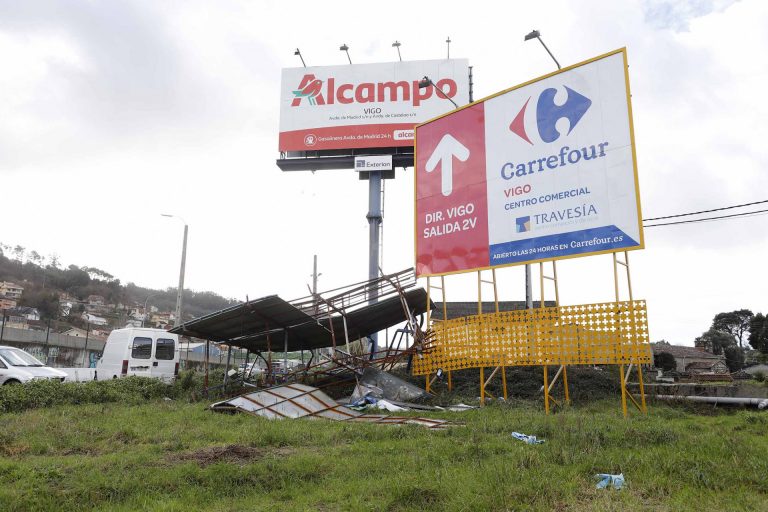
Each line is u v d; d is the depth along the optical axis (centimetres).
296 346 1925
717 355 6212
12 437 859
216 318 1515
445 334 1512
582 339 1233
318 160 2648
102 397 1462
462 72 2641
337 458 730
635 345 1152
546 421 999
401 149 2659
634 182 1232
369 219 2633
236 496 587
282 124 2689
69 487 597
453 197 1577
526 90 1462
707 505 502
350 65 2694
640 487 557
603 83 1317
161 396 1653
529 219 1398
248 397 1267
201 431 944
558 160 1368
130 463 695
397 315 1839
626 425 911
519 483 566
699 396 1535
